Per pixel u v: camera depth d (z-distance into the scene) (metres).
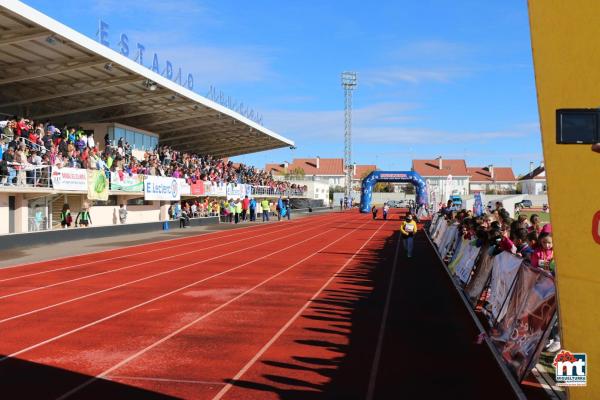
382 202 98.69
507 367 5.95
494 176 119.25
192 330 8.23
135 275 14.02
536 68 3.73
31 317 9.11
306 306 10.01
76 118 32.88
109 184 26.41
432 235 24.81
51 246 21.86
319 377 6.11
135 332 8.10
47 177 21.75
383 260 17.36
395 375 6.16
